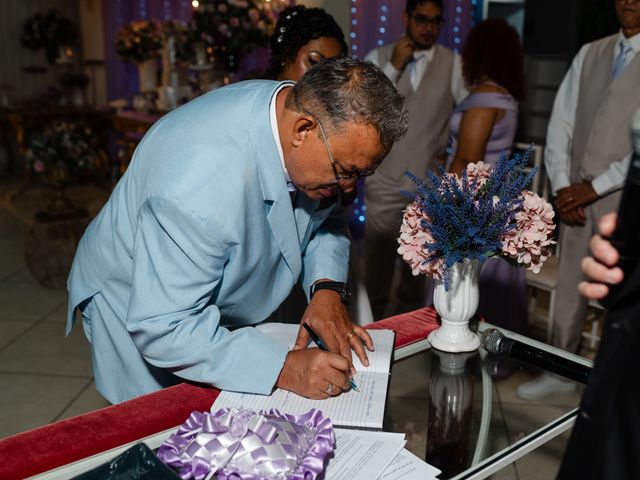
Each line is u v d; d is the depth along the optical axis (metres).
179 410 1.14
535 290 3.05
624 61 2.35
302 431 0.97
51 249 4.04
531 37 4.23
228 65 4.35
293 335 1.39
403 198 3.30
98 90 7.49
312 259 1.56
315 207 1.39
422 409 1.13
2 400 2.65
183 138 1.17
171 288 1.12
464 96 3.24
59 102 6.77
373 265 3.41
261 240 1.24
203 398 1.18
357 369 1.26
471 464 0.99
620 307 0.68
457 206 1.30
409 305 3.50
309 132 1.10
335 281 1.49
